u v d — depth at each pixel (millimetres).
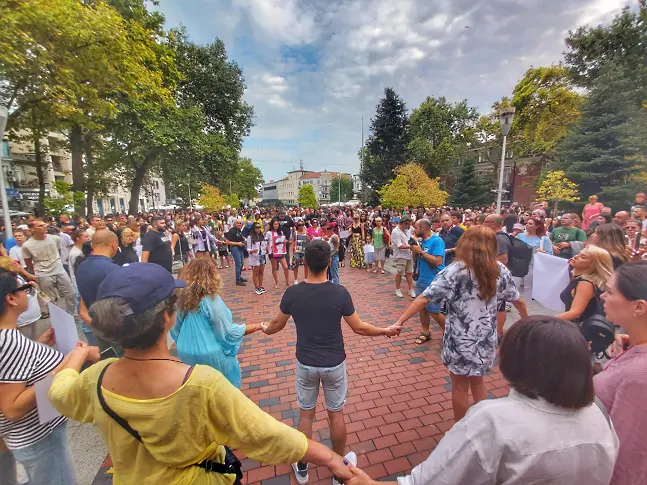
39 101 7805
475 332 2381
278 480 2406
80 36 6879
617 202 16656
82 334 5008
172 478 1007
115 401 963
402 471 2459
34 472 1671
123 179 28844
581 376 877
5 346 1418
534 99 26938
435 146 38844
